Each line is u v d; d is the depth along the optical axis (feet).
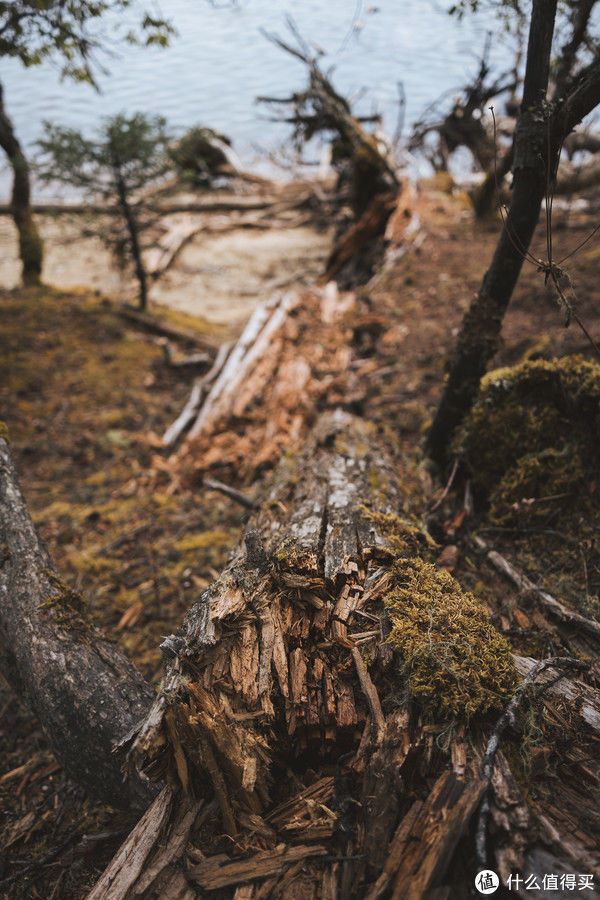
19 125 37.76
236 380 17.46
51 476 15.84
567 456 9.50
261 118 39.91
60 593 7.51
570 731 5.61
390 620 6.26
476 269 23.27
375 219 26.84
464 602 6.68
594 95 7.00
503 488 9.87
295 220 36.63
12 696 9.34
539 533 9.18
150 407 19.03
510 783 4.94
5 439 9.21
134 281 28.50
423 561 7.41
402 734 5.38
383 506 8.78
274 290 28.66
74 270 30.42
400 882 4.60
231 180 40.16
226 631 6.10
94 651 7.06
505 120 31.40
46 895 6.42
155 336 23.56
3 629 7.28
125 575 11.89
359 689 5.81
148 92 43.42
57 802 7.63
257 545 6.73
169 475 15.21
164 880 5.07
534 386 9.95
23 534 8.04
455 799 4.86
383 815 5.02
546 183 7.22
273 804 5.55
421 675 5.71
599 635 7.23
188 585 11.36
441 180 33.40
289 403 16.08
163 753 5.51
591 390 9.24
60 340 22.57
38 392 19.71
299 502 9.05
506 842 4.58
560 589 8.11
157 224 34.88
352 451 11.09
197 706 5.45
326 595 6.49
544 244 21.25
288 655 6.00
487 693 5.65
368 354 19.26
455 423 10.79
